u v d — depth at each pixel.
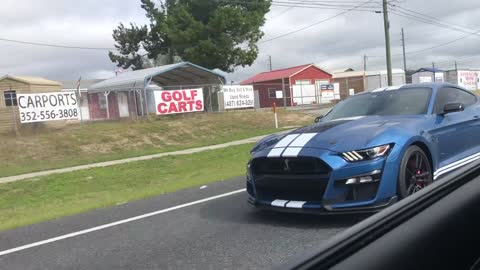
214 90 30.11
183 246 5.23
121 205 8.15
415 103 6.46
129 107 26.28
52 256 5.39
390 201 5.11
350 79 58.38
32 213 8.87
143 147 20.14
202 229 5.86
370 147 5.10
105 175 13.45
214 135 23.42
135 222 6.67
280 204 5.35
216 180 10.08
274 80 52.91
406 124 5.73
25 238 6.34
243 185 8.91
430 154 5.83
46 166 15.88
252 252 4.80
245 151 16.33
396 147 5.23
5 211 9.67
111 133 21.28
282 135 5.96
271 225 5.68
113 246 5.54
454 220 1.73
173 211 7.15
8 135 20.89
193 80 36.09
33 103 21.19
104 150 19.16
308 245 4.81
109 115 26.89
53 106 21.86
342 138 5.29
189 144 20.56
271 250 4.80
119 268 4.74
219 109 29.98
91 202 9.27
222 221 6.16
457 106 6.23
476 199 1.92
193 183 10.03
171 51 51.41
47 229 6.77
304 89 50.47
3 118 21.81
